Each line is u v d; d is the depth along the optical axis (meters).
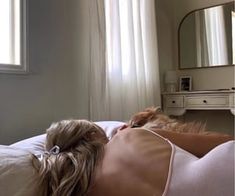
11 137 1.95
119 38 2.71
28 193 0.64
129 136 0.74
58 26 2.32
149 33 3.14
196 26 3.55
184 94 3.25
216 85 3.44
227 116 3.43
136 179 0.64
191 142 0.86
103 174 0.67
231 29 3.32
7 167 0.65
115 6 2.71
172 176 0.62
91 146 0.77
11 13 2.01
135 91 2.86
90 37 2.52
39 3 2.16
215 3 3.43
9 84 1.94
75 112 2.43
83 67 2.51
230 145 0.61
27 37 2.05
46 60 2.21
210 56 3.45
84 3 2.55
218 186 0.57
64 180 0.67
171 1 3.72
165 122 1.06
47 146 0.84
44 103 2.18
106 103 2.60
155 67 3.18
